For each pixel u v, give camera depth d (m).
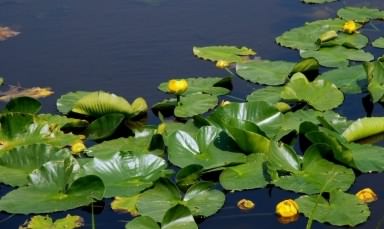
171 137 4.04
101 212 3.66
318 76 5.06
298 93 4.66
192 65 5.52
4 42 6.11
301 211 3.49
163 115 4.69
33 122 4.33
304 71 5.15
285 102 4.70
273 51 5.72
